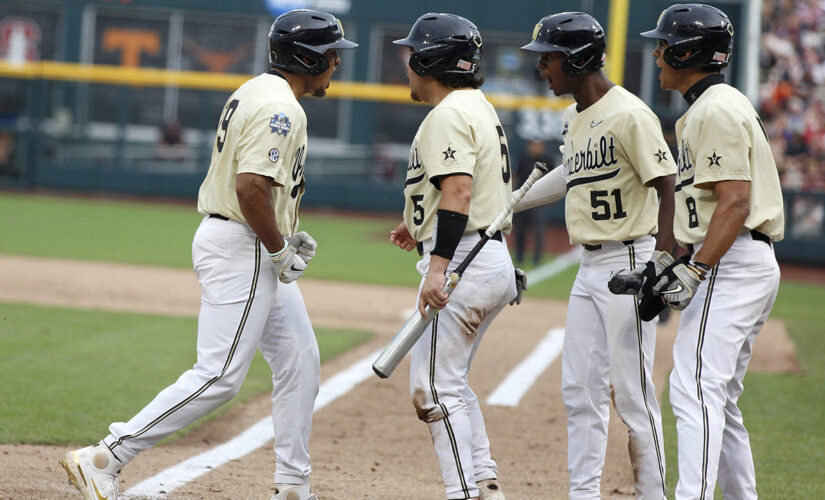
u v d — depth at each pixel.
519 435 20.06
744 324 13.11
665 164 13.13
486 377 25.69
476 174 13.44
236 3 84.75
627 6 79.25
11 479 14.76
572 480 14.12
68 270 42.53
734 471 14.16
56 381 22.16
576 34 13.34
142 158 82.75
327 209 82.19
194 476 15.79
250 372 24.80
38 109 81.75
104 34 85.81
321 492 15.34
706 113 12.80
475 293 13.38
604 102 13.64
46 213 68.12
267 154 12.74
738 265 13.19
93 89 82.88
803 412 22.66
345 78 84.75
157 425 13.11
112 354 25.69
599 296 13.66
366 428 20.11
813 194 64.12
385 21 83.94
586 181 13.73
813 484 16.69
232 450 17.75
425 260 13.94
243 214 12.92
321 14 13.91
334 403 22.14
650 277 12.79
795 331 35.88
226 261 13.31
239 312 13.33
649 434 13.66
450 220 12.74
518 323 34.62
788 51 79.81
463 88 13.77
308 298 38.38
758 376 27.06
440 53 13.38
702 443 12.63
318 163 83.00
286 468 14.18
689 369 13.12
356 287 42.06
